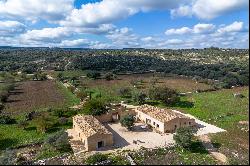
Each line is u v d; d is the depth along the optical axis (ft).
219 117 294.66
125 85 513.04
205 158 198.59
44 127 258.98
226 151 208.54
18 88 511.40
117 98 399.03
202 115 305.32
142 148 217.36
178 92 427.74
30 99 409.08
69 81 564.30
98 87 497.46
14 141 238.48
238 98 366.43
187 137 215.92
